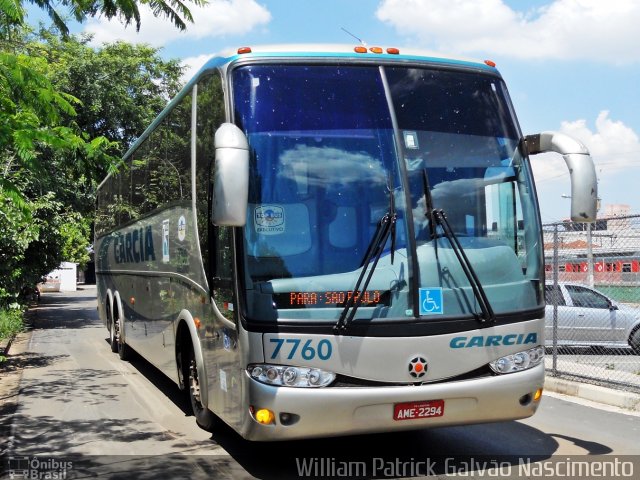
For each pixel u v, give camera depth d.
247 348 4.95
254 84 5.39
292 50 5.59
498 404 5.32
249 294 4.99
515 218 5.70
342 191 5.25
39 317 23.19
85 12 6.28
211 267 5.89
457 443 6.54
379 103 5.54
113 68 22.39
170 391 9.34
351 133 5.39
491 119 5.86
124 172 11.32
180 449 6.40
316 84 5.48
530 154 5.94
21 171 10.55
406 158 5.44
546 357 12.05
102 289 14.62
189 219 6.87
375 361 4.98
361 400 4.91
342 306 5.00
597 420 7.59
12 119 6.41
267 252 5.05
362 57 5.68
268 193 5.14
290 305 4.94
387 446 6.43
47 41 20.48
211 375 5.98
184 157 7.18
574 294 13.42
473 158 5.66
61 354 13.17
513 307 5.45
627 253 10.33
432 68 5.82
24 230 15.02
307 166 5.25
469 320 5.23
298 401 4.83
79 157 7.04
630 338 13.16
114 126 22.42
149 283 9.21
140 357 12.26
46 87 6.74
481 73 5.99
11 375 10.73
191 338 6.80
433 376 5.11
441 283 5.22
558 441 6.65
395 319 5.04
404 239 5.23
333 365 4.91
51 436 6.93
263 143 5.23
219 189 4.73
